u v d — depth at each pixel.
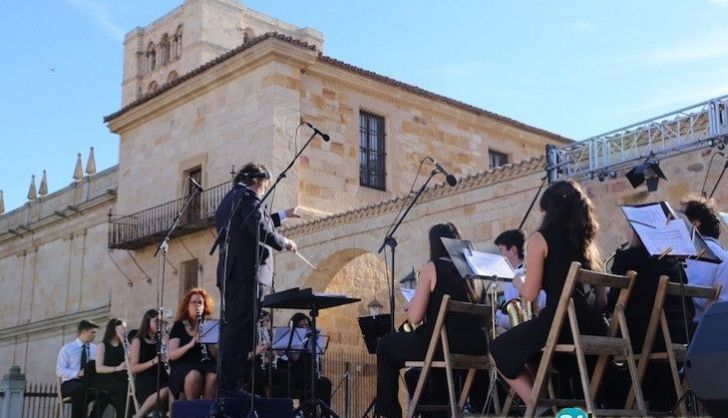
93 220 34.06
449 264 7.05
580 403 6.02
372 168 25.02
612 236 14.89
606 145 15.02
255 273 7.11
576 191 6.04
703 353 4.35
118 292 28.61
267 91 23.23
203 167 25.23
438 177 26.55
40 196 38.91
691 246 5.97
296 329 11.46
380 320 10.80
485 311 6.88
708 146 13.54
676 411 6.06
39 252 38.25
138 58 60.81
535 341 5.86
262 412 7.16
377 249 19.70
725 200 13.40
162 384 10.24
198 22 52.06
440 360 6.94
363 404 22.08
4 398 15.48
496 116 28.25
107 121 29.78
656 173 13.21
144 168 28.12
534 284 5.88
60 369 12.46
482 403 8.26
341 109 24.44
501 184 17.19
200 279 24.89
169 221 25.83
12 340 38.62
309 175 23.14
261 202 7.50
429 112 26.86
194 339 9.15
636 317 6.39
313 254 21.41
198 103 26.09
